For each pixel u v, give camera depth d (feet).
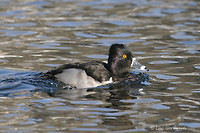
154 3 79.71
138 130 28.35
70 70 39.68
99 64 41.29
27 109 32.17
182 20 67.26
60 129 28.30
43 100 34.53
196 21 66.49
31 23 65.46
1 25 63.82
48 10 73.46
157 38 57.98
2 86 38.45
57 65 46.21
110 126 28.99
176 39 57.47
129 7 76.59
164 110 32.24
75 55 50.52
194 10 73.36
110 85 39.45
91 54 50.98
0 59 48.32
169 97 35.58
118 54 41.52
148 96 35.96
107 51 52.42
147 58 49.47
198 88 38.06
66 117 30.53
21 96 35.65
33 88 37.99
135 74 42.73
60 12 72.23
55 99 34.83
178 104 33.68
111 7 76.48
